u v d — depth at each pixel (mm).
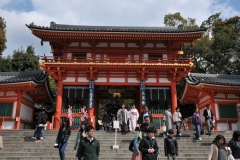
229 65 43250
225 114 25297
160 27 31531
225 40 44062
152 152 7797
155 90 25375
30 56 47094
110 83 25297
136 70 25344
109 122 23828
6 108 25234
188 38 25672
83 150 7574
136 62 24719
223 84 24422
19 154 14195
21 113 25781
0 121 24766
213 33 51000
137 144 8273
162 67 24672
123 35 25125
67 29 24453
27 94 27781
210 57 46094
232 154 8289
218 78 29359
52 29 24328
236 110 25547
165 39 26078
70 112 22516
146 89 25391
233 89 24781
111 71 25516
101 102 52031
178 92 44531
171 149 10523
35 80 24547
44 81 27500
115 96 30375
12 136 17844
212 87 24703
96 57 25250
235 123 25078
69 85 25359
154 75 25547
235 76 30141
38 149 14852
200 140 16719
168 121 17250
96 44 26984
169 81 25469
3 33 43219
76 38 25984
